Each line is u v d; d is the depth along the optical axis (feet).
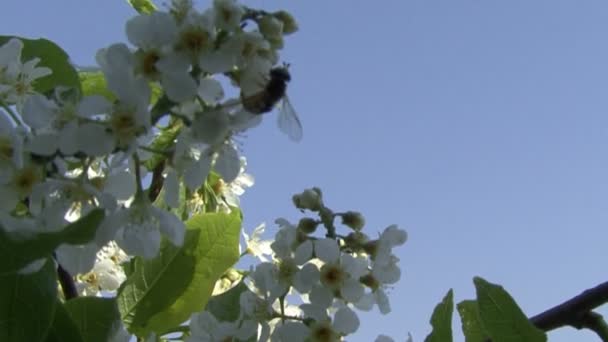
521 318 0.69
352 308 0.80
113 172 0.69
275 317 0.78
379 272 0.78
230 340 0.79
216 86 0.66
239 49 0.64
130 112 0.64
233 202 1.04
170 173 0.70
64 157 0.66
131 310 0.87
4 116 0.66
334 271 0.77
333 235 0.79
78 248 0.67
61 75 0.92
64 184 0.66
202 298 0.87
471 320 0.82
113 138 0.64
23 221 0.60
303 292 0.77
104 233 0.67
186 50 0.64
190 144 0.69
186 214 0.99
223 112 0.65
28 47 0.93
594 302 0.75
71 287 0.81
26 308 0.58
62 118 0.65
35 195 0.65
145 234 0.69
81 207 0.67
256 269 0.79
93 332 0.68
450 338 0.74
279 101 0.69
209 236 0.89
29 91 0.87
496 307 0.70
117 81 0.64
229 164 0.70
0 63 0.87
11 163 0.65
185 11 0.66
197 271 0.88
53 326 0.62
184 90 0.63
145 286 0.87
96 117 0.66
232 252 0.89
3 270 0.56
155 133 0.74
